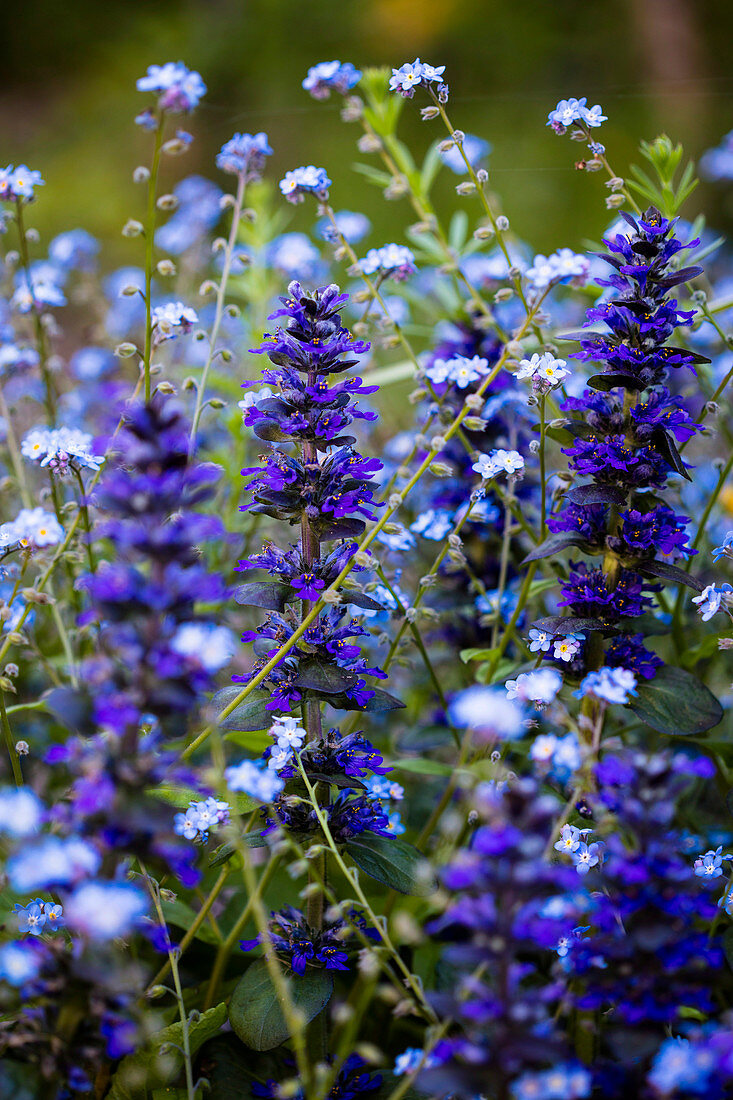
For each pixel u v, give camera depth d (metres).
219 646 0.92
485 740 0.95
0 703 1.00
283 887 1.04
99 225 2.16
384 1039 1.02
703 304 1.05
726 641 1.00
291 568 0.99
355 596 0.99
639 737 1.09
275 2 2.59
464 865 0.91
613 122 2.20
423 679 1.13
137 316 1.25
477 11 2.55
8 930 0.98
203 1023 0.98
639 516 1.00
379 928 0.96
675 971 0.93
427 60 2.54
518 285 1.03
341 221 1.19
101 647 0.93
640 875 0.92
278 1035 0.98
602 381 1.00
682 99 2.17
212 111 2.16
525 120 2.29
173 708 0.92
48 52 2.69
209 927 1.03
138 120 0.99
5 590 1.09
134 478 0.94
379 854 1.00
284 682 0.99
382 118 1.13
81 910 0.91
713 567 1.11
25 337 1.18
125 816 0.92
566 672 1.02
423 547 1.13
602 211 2.04
